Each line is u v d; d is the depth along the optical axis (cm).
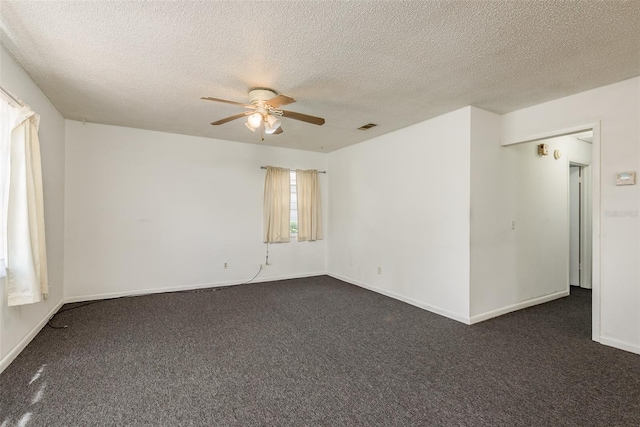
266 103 280
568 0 172
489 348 279
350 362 252
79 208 417
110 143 434
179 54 235
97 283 429
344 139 499
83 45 222
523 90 301
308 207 588
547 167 428
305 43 218
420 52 230
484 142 356
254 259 541
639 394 208
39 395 203
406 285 425
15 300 239
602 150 290
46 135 330
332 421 181
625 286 276
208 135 484
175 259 479
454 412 190
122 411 188
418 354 267
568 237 457
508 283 380
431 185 390
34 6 178
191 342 288
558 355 265
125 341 288
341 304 413
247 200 534
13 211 240
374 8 179
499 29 200
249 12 184
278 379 226
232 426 177
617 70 258
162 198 468
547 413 189
